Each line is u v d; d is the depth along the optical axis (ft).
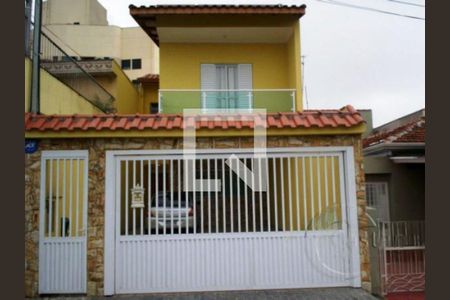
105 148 22.63
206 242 22.57
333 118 23.26
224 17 42.83
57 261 21.95
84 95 43.19
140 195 22.75
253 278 22.47
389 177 38.86
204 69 45.93
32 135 21.94
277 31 43.73
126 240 22.33
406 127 39.99
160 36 44.96
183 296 21.62
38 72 26.14
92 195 22.34
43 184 22.25
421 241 28.99
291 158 25.21
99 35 95.04
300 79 41.93
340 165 23.36
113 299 21.18
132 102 65.26
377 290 22.35
